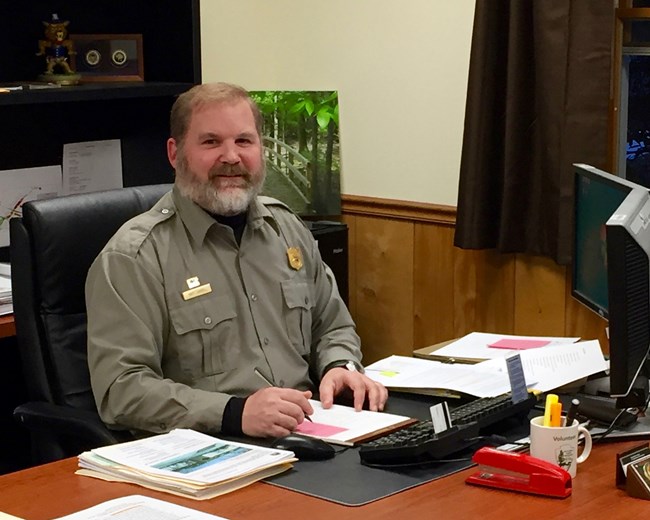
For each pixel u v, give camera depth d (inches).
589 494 67.1
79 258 96.4
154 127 141.7
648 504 65.4
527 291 142.2
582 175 97.6
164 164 141.3
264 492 68.4
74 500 67.7
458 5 144.4
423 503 66.1
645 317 75.5
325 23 158.9
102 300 89.7
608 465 72.4
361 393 87.3
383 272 158.1
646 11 133.7
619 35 136.2
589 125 129.6
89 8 139.8
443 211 148.6
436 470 72.0
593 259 96.1
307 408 81.9
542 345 100.0
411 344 156.4
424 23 148.3
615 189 88.7
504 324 145.3
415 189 153.0
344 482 70.0
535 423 70.7
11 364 134.3
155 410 84.5
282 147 160.4
